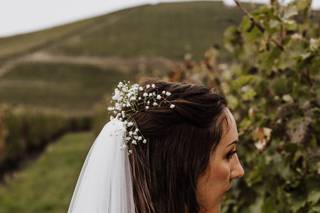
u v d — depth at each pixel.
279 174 3.54
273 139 3.52
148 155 2.11
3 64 82.25
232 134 2.13
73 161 29.12
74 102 71.38
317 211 3.30
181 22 74.19
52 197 19.12
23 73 79.88
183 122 2.09
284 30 3.67
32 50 86.25
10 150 24.67
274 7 3.73
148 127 2.11
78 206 2.32
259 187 3.64
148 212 2.13
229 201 4.07
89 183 2.31
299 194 3.41
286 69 3.71
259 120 3.77
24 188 21.25
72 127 52.84
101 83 74.88
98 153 2.30
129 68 75.56
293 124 3.45
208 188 2.10
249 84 3.93
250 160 3.93
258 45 4.11
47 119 37.81
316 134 3.44
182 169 2.08
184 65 6.77
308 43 3.53
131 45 78.75
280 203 3.54
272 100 3.77
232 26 4.47
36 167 27.05
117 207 2.21
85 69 78.19
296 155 3.43
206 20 69.94
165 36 73.69
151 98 2.16
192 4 74.88
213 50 5.88
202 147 2.08
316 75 3.48
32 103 70.19
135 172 2.16
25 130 29.33
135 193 2.18
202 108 2.09
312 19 4.13
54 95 73.38
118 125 2.20
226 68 5.63
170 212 2.09
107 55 79.69
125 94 2.24
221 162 2.11
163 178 2.09
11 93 73.81
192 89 2.13
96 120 31.80
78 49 83.75
